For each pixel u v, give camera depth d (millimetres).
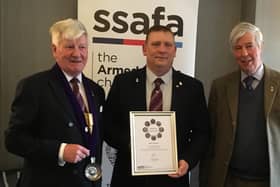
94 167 1905
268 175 2184
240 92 2268
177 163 2090
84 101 1975
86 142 1896
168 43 2137
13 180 2896
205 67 3463
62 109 1849
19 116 1808
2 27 3053
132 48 2932
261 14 3217
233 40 2227
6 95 3105
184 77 2281
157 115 2102
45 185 1832
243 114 2225
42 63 3172
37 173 1850
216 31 3459
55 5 3152
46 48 3166
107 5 2873
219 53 3484
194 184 3373
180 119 2178
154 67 2166
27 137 1802
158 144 2082
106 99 2299
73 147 1766
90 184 1902
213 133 2379
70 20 1904
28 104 1814
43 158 1783
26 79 1876
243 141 2205
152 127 2088
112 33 2896
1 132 3092
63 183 1835
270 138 2143
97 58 2893
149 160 2062
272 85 2201
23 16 3096
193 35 2998
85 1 2848
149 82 2225
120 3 2889
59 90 1871
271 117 2166
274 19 3236
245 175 2221
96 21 2869
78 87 1963
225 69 3514
